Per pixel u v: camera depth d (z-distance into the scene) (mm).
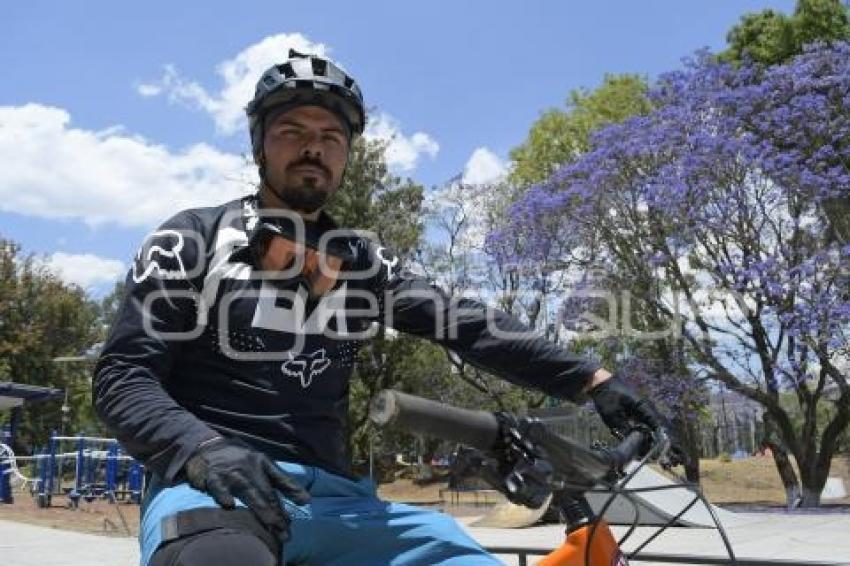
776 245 15930
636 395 2002
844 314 14188
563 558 1685
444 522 1823
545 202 17469
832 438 17000
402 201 24719
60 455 20953
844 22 21969
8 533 13078
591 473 1619
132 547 11523
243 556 1374
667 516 5855
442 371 25844
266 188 1981
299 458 1882
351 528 1774
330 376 1967
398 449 34156
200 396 1853
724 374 16812
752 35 22781
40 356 40781
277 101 1922
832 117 16344
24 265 40312
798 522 12438
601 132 17766
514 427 1475
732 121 16391
